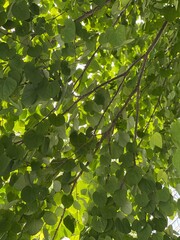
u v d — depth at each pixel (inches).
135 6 64.7
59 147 47.7
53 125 45.2
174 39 59.1
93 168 56.6
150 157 55.8
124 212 40.5
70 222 46.5
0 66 38.0
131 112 66.9
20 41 38.7
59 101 38.2
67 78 38.2
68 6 65.4
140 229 40.4
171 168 53.2
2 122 54.5
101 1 40.9
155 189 40.1
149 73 64.4
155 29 61.9
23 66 35.1
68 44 37.7
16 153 39.8
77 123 49.9
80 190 56.6
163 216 41.0
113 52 72.1
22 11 35.0
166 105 60.6
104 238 42.0
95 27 70.4
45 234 47.0
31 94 35.4
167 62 60.7
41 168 45.6
